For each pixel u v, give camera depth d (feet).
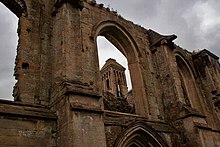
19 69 47.39
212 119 77.25
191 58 88.53
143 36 76.02
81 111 40.83
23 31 51.62
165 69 70.44
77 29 51.42
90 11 64.39
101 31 65.77
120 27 69.56
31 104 43.73
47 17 56.24
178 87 67.05
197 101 78.64
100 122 42.32
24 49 49.75
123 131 49.88
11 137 37.78
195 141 57.57
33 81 47.80
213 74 84.07
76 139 37.96
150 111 62.80
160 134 57.06
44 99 47.16
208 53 88.58
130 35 70.69
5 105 40.42
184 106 62.59
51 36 54.44
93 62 56.70
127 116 56.34
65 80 43.83
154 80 69.67
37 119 41.55
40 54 51.21
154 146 54.49
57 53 49.47
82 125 39.75
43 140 40.63
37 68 49.60
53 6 55.83
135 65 68.59
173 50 75.82
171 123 63.26
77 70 46.42
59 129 41.52
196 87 81.35
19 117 39.93
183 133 60.29
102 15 66.85
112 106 84.17
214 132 71.31
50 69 50.72
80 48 49.62
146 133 53.78
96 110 42.47
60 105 42.91
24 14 54.03
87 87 45.27
